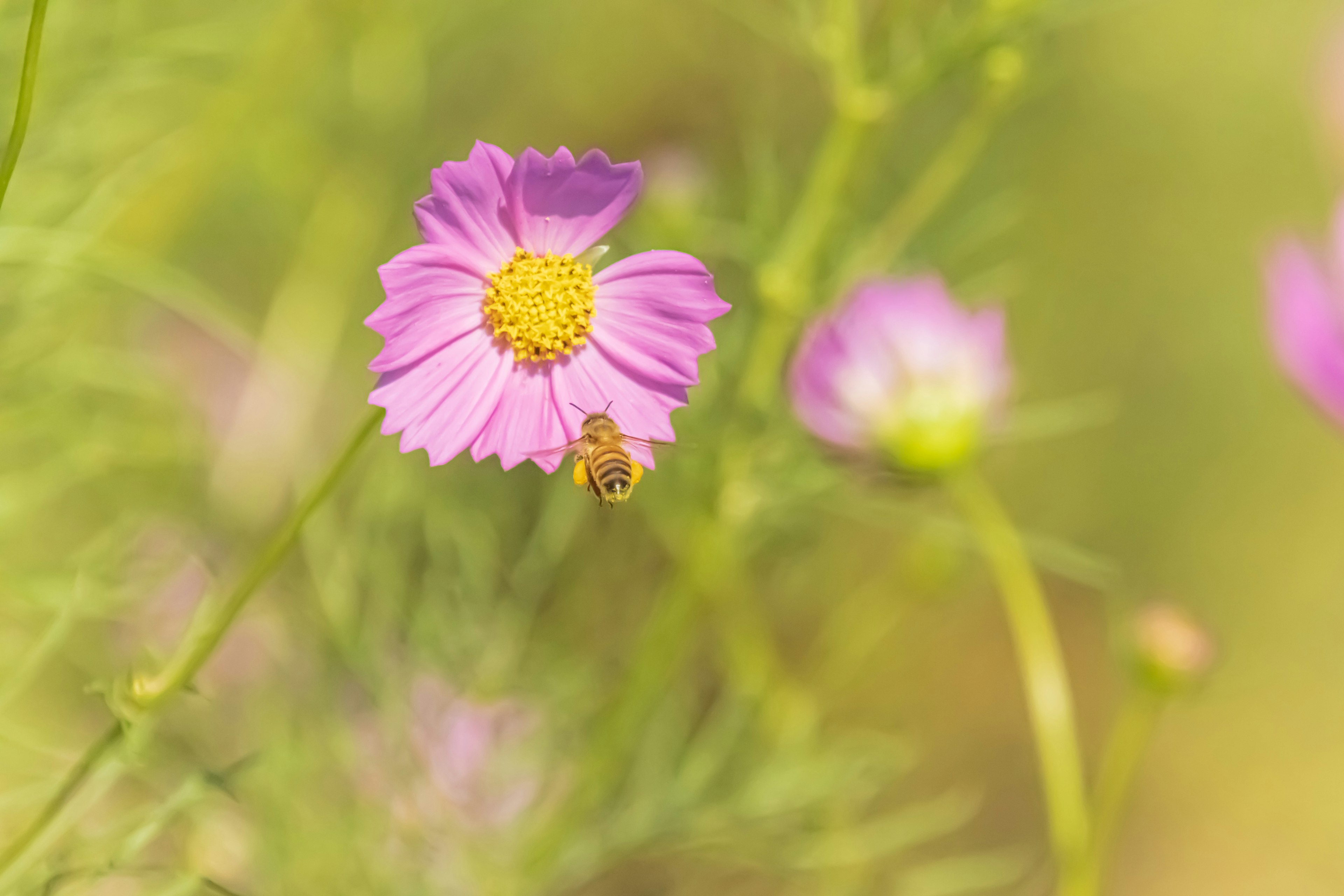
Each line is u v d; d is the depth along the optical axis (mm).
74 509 1100
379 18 1241
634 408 891
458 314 884
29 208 1025
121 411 1108
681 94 1500
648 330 892
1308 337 1011
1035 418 1144
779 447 1072
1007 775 1693
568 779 1093
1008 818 1673
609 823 1096
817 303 1079
